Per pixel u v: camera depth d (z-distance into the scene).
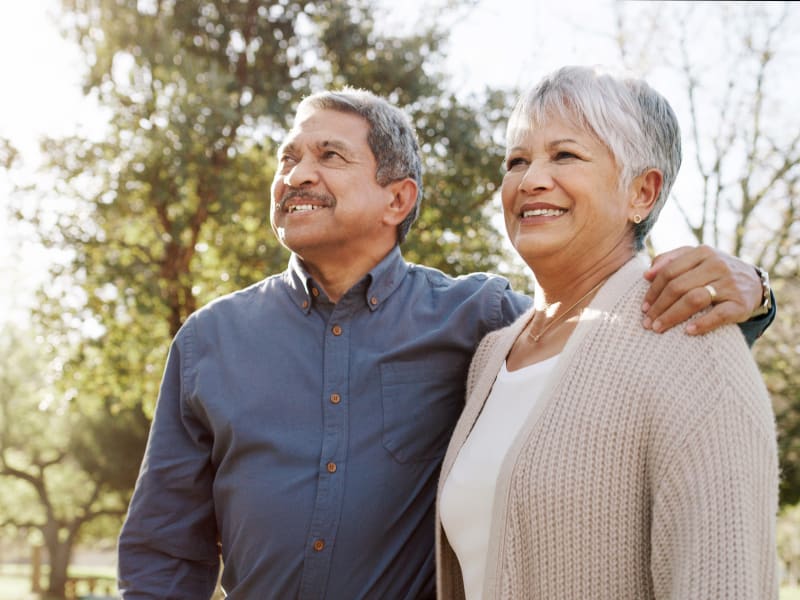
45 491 25.91
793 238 10.98
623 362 1.67
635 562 1.60
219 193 9.96
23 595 26.44
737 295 1.62
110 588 26.47
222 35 11.04
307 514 2.21
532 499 1.68
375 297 2.40
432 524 2.29
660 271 1.70
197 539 2.43
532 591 1.69
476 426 1.98
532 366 1.90
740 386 1.56
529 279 10.14
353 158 2.39
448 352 2.39
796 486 12.03
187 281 10.29
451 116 10.70
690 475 1.52
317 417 2.29
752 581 1.44
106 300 10.70
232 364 2.37
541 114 1.84
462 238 10.70
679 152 1.88
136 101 10.17
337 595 2.19
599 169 1.80
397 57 10.75
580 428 1.66
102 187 10.31
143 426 20.11
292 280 2.44
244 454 2.29
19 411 24.88
